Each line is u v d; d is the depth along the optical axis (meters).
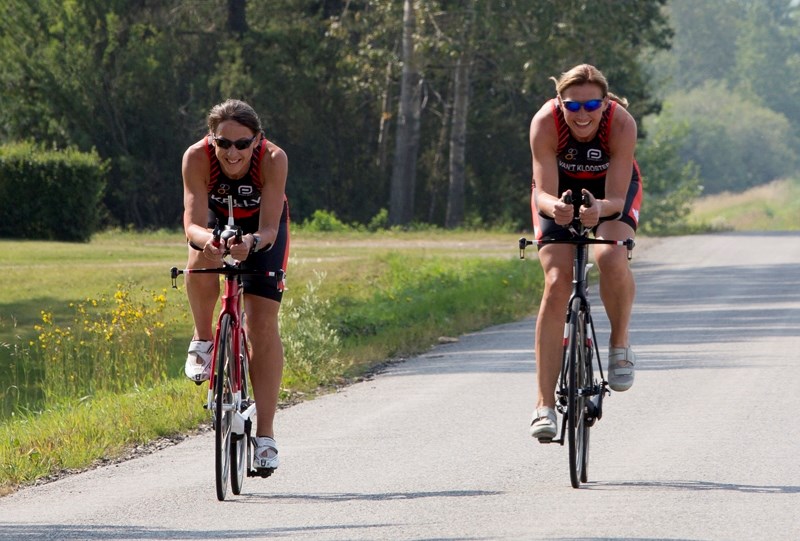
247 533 17.00
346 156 136.00
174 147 123.62
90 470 23.16
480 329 46.16
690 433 23.81
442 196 139.75
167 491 20.38
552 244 19.25
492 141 139.75
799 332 40.72
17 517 19.05
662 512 17.25
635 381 30.92
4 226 97.50
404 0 119.56
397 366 36.72
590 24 110.06
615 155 19.00
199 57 128.38
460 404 28.72
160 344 37.94
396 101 138.38
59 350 36.44
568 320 18.64
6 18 119.94
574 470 18.77
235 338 19.12
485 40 113.94
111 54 121.19
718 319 45.34
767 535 15.96
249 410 19.31
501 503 18.27
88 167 98.19
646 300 53.88
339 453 23.20
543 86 122.06
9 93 120.00
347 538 16.41
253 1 137.00
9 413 31.20
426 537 16.25
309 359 34.41
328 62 132.12
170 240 102.69
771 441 22.86
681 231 130.25
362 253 83.00
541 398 19.00
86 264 69.06
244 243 17.98
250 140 18.55
